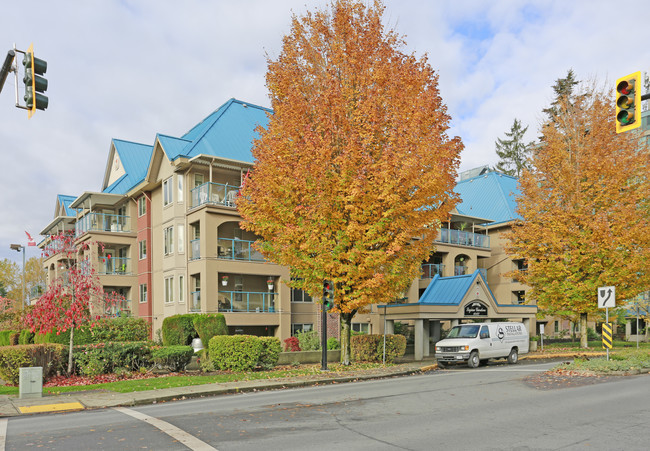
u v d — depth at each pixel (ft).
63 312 68.28
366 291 64.69
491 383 52.60
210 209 98.43
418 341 95.20
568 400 40.47
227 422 32.99
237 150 107.96
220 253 102.68
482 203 171.63
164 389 52.03
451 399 41.93
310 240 61.21
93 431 31.09
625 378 55.31
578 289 96.17
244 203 69.62
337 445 26.58
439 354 80.38
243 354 69.31
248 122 118.62
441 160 65.10
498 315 107.55
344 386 54.39
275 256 70.64
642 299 124.06
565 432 29.22
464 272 146.51
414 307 94.32
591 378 55.57
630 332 163.73
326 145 61.67
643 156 97.30
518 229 105.09
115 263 127.85
